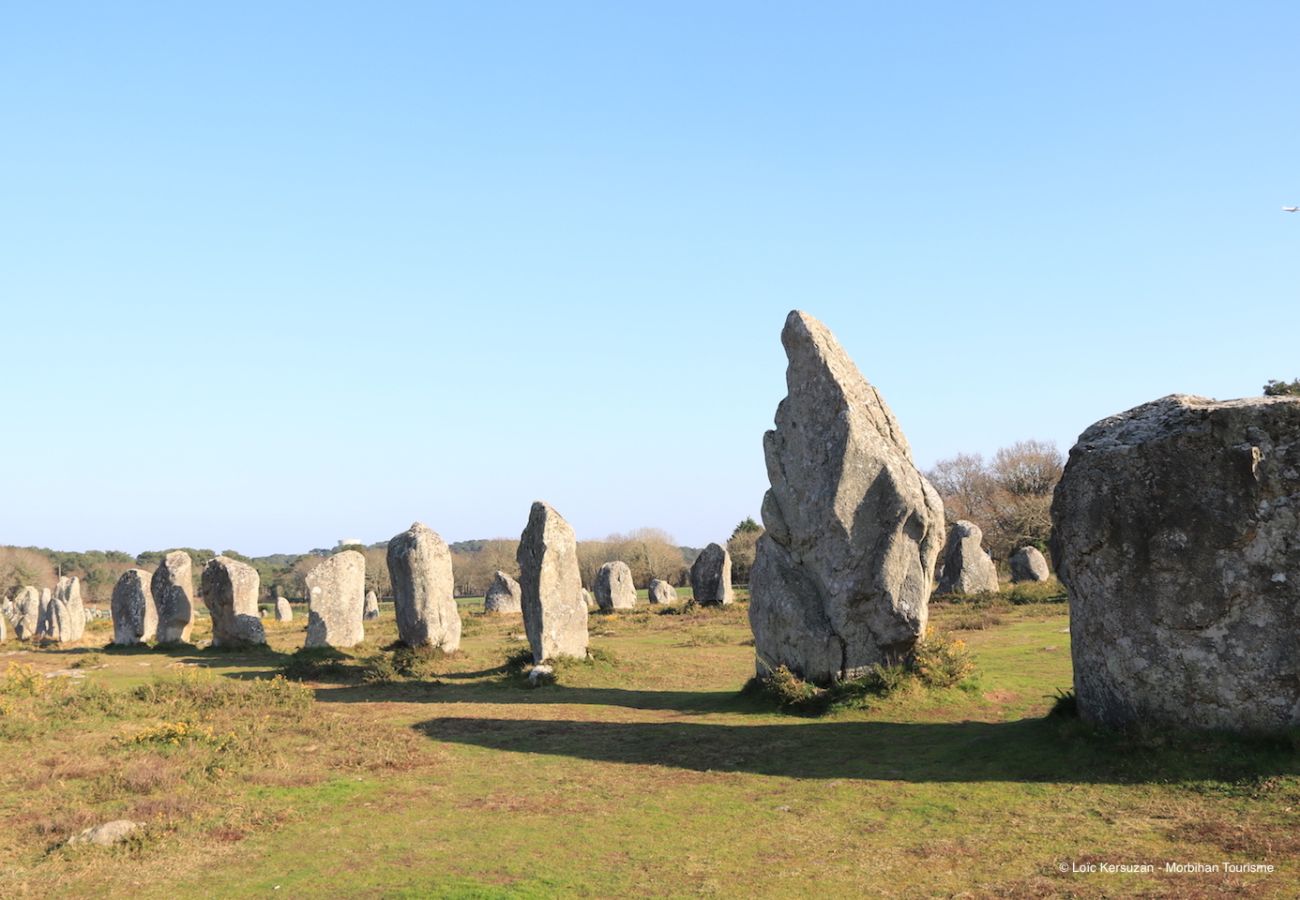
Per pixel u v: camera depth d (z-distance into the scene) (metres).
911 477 17.98
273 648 34.47
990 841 9.65
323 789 13.08
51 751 15.44
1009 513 74.62
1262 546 11.19
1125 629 11.98
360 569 33.12
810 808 11.28
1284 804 9.68
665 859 9.84
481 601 82.44
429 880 9.48
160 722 17.56
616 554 86.69
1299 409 11.12
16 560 88.56
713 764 13.80
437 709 19.83
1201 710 11.38
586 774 13.67
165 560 36.91
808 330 19.16
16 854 10.47
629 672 23.72
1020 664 20.72
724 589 45.34
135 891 9.44
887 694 16.67
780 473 19.25
